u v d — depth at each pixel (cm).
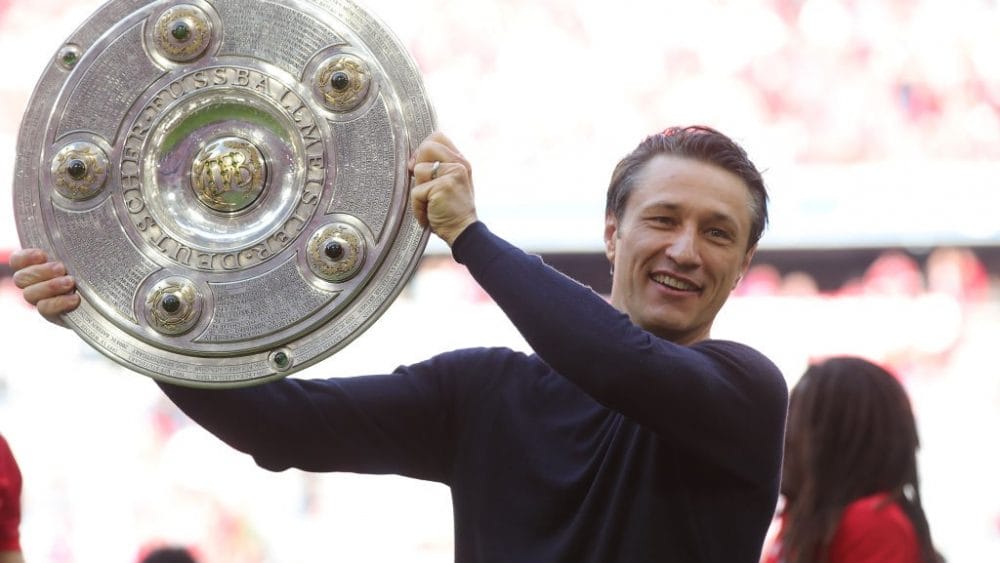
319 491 3200
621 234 888
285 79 820
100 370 3278
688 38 3378
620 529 827
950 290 3253
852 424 1212
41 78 826
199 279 808
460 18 3391
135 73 827
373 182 807
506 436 866
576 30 3391
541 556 832
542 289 787
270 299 803
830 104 3341
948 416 3197
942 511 3177
